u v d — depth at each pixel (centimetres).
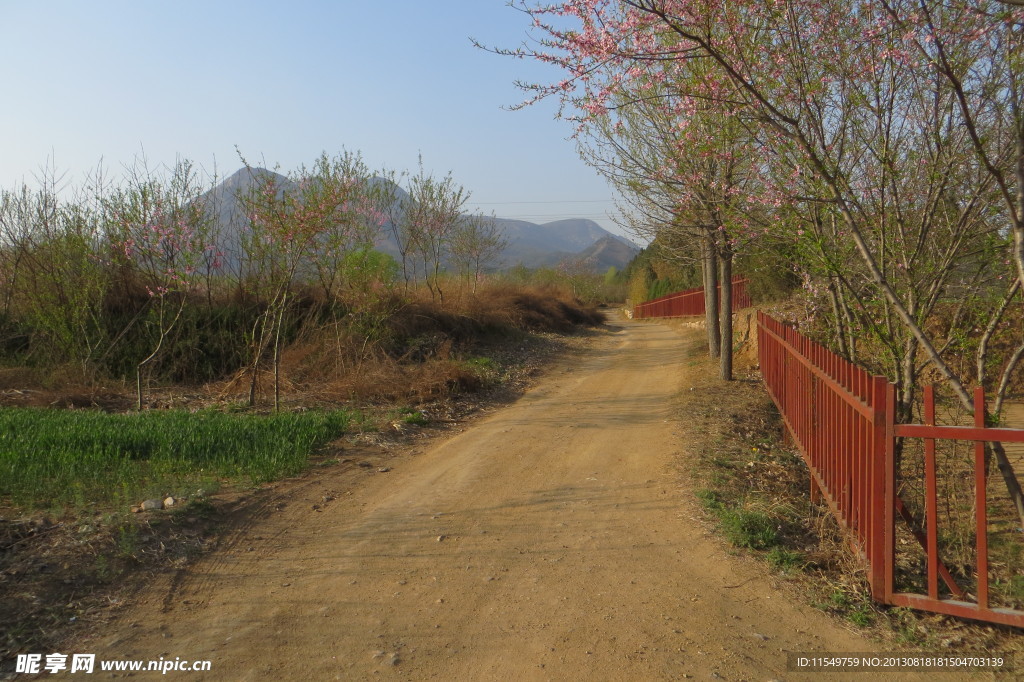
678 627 365
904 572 436
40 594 388
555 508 575
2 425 733
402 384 1150
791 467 701
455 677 324
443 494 622
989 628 346
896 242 492
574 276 5472
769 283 1611
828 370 484
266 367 1262
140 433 709
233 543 492
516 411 1074
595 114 499
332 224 1091
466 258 2781
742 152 567
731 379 1197
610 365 1644
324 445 785
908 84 481
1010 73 391
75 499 520
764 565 439
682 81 498
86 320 1261
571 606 393
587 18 445
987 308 496
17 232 1282
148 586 418
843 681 313
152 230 1113
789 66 457
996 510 538
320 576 440
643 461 721
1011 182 440
